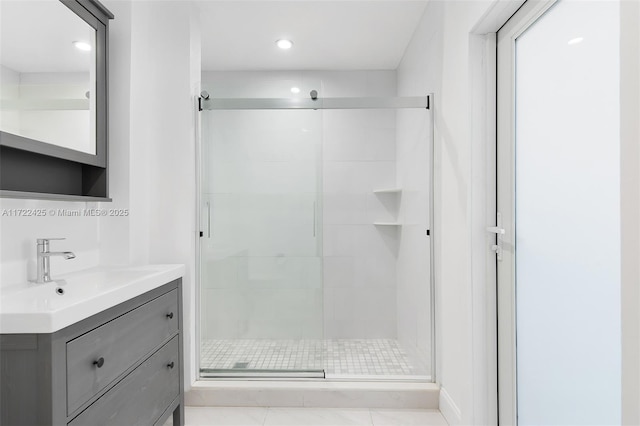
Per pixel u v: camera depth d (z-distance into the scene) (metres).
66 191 1.86
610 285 1.05
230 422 2.10
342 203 3.34
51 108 1.66
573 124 1.20
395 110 3.31
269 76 3.50
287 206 2.44
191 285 2.32
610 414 1.06
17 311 1.10
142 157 2.26
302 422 2.09
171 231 2.30
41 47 1.62
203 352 2.42
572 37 1.20
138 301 1.61
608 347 1.06
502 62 1.66
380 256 3.32
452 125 2.01
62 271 1.83
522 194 1.53
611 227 1.05
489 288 1.73
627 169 0.84
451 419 2.02
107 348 1.38
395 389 2.26
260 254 2.44
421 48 2.63
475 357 1.75
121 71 2.11
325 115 3.35
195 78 2.38
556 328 1.30
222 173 2.43
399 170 3.18
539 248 1.40
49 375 1.10
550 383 1.34
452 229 2.02
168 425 2.14
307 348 2.41
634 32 0.81
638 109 0.80
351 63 3.36
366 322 3.31
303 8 2.47
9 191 1.40
